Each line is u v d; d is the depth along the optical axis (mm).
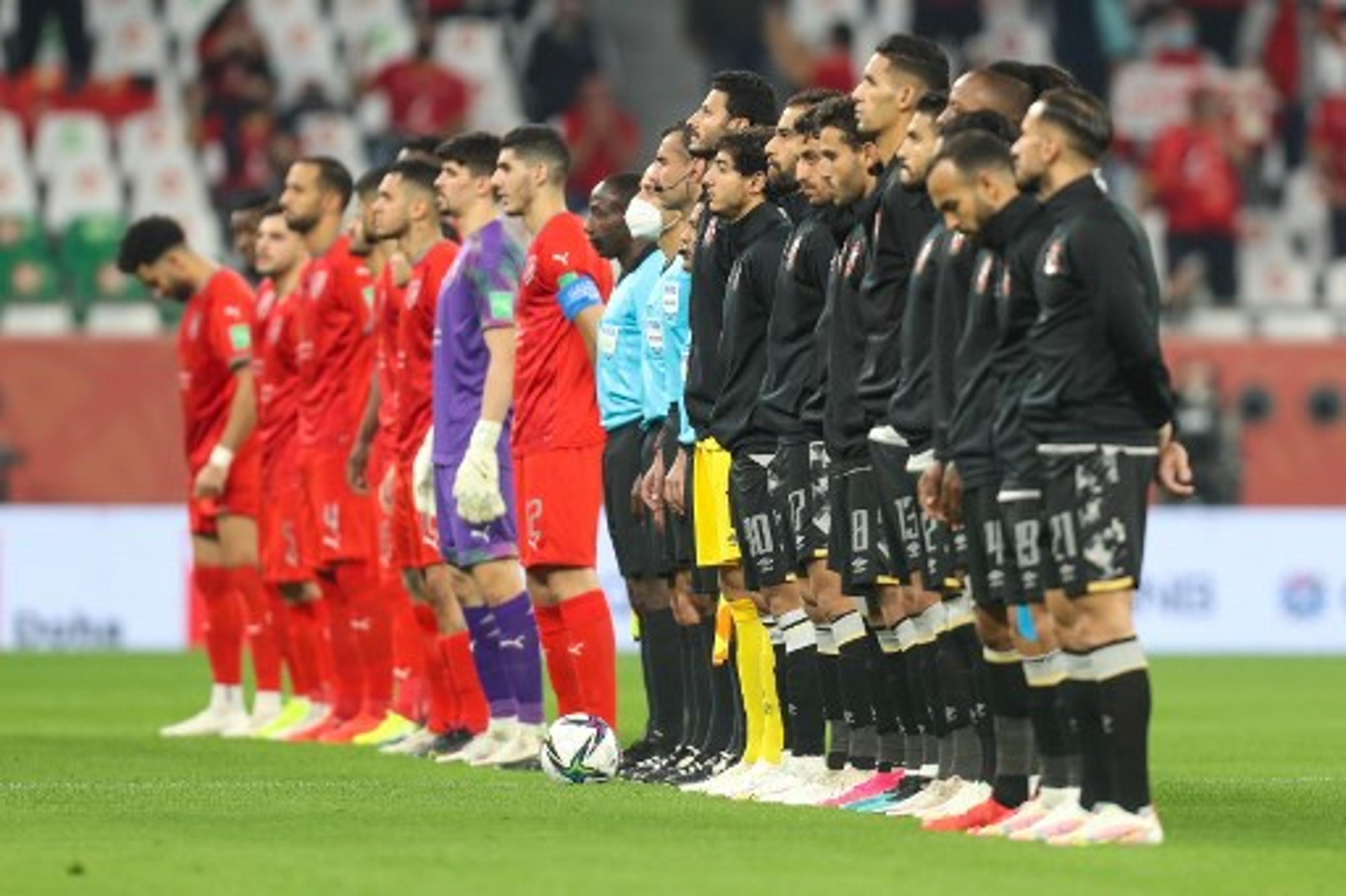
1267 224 113562
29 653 93312
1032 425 32969
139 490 94938
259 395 62188
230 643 62750
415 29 113250
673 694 47469
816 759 41531
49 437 93875
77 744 57375
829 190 38688
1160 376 32500
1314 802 41875
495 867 30500
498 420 48875
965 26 117438
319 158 59625
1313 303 111188
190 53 111125
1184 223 110812
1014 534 33656
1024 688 35156
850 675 40094
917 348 36375
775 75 116250
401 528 54531
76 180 108125
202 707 69938
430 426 53469
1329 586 99562
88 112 109625
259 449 62438
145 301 100938
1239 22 117500
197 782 46062
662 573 46625
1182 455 34656
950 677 37062
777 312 40406
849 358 38125
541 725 51094
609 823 36344
